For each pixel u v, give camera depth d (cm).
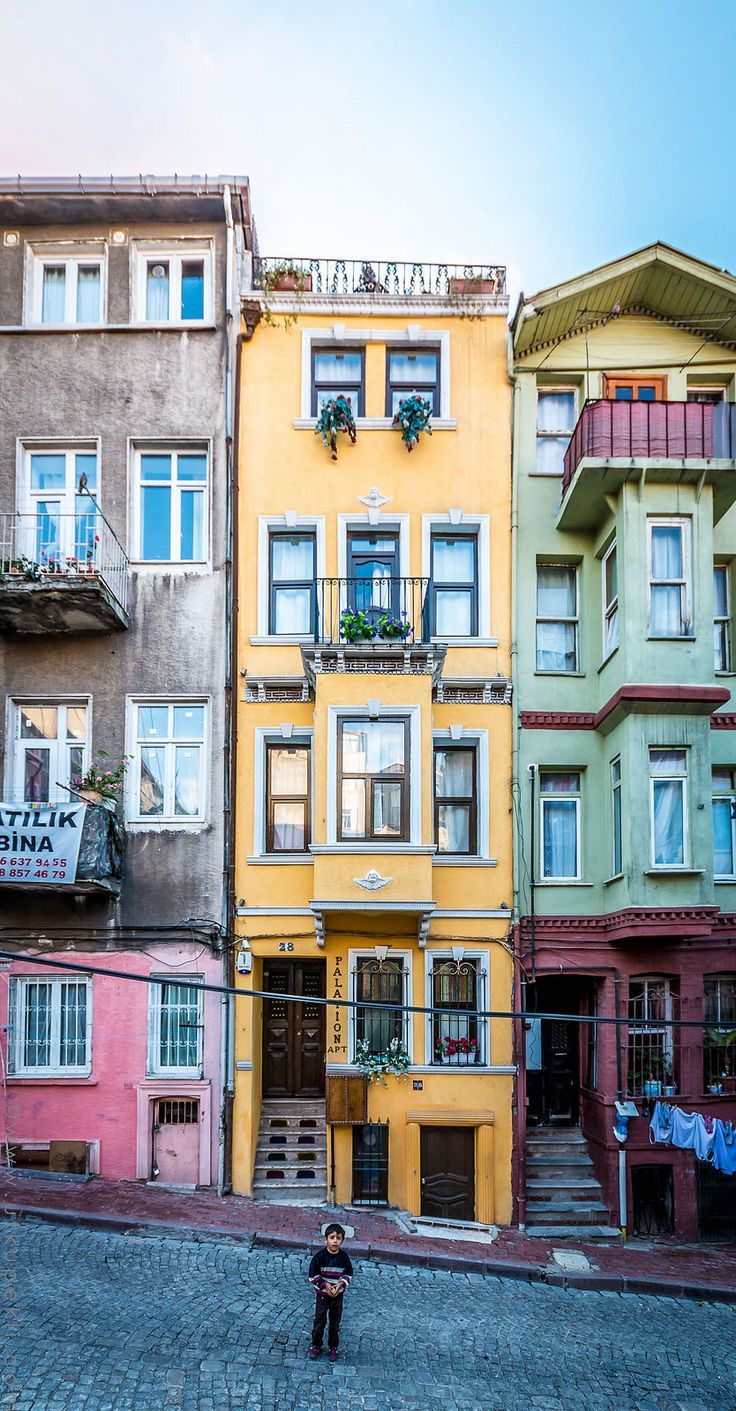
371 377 1454
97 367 1427
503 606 1414
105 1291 891
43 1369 733
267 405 1438
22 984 1316
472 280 1463
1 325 1427
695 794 1291
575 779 1436
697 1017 1352
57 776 1373
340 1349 823
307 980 1475
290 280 1448
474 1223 1245
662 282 1412
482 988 1334
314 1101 1438
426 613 1290
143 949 1313
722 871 1417
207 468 1424
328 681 1288
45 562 1324
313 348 1466
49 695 1370
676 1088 1335
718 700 1287
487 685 1388
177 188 1411
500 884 1355
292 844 1372
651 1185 1316
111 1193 1198
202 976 1309
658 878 1275
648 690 1277
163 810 1360
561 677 1420
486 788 1378
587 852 1398
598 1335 924
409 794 1270
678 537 1340
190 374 1428
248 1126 1284
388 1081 1302
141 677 1371
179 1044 1308
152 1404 703
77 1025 1316
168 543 1420
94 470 1426
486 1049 1316
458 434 1441
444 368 1453
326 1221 1177
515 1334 905
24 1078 1284
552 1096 1460
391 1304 946
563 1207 1294
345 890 1250
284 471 1426
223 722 1358
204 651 1377
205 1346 800
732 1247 1275
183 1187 1255
